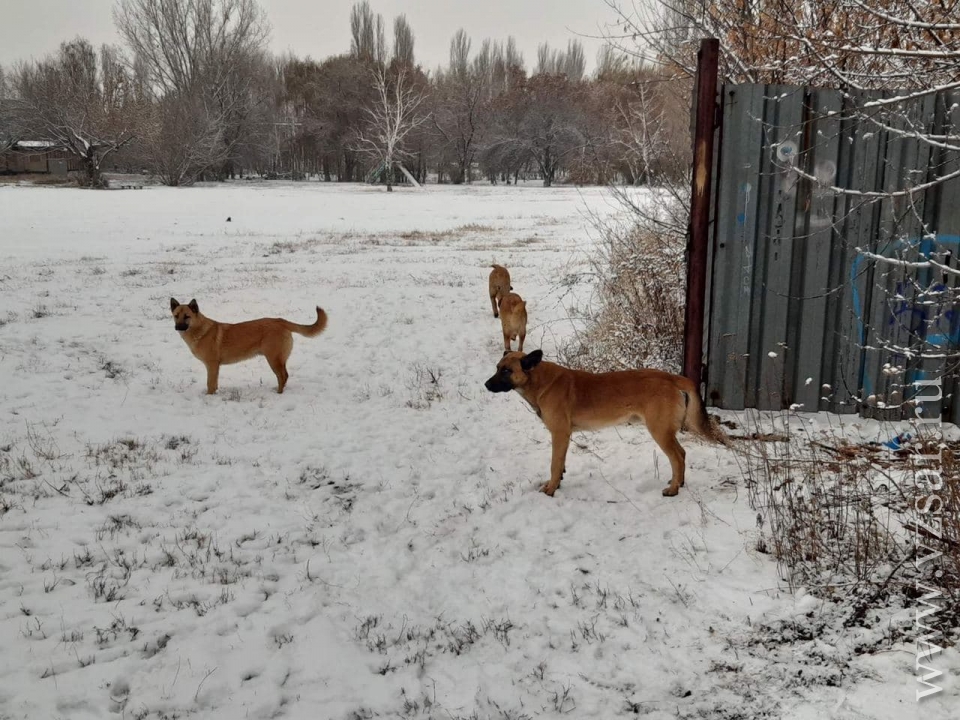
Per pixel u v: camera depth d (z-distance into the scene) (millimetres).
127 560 4996
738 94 6469
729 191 6652
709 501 5523
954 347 6523
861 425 6598
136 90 71562
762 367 6918
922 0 4742
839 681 3561
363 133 77188
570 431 5906
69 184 66562
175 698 3658
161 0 70688
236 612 4406
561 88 74062
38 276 17375
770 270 6727
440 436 7602
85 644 4055
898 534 4641
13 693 3637
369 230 30609
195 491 6160
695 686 3641
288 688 3773
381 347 11484
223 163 77750
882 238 6488
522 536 5320
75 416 7992
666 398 5594
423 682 3822
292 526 5570
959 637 3762
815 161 6473
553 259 21156
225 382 9555
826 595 4191
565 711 3541
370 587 4734
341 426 7910
